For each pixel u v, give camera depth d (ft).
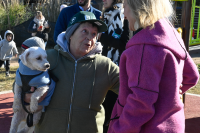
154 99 4.63
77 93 6.81
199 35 51.88
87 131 6.88
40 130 7.16
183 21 13.30
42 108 7.06
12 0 48.32
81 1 12.48
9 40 25.66
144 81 4.68
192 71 5.72
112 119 5.65
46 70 6.79
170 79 4.75
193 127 13.88
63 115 6.81
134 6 5.14
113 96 9.71
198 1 56.34
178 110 4.91
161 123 4.78
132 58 4.93
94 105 6.90
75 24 6.91
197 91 21.72
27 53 6.68
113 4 10.39
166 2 5.21
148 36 4.84
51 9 46.06
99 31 7.37
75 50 7.10
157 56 4.68
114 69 7.12
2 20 46.32
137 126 4.74
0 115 15.60
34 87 6.81
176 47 4.90
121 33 10.12
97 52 7.16
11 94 20.38
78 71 6.88
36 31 30.53
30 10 49.75
